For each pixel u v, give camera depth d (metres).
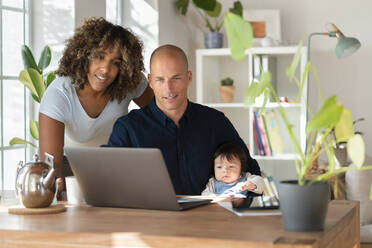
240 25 1.40
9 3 3.29
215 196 2.09
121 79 2.66
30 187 1.78
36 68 3.15
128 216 1.70
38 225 1.57
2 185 3.27
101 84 2.58
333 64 4.80
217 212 1.74
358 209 1.96
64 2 3.40
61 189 2.12
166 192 1.76
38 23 3.45
